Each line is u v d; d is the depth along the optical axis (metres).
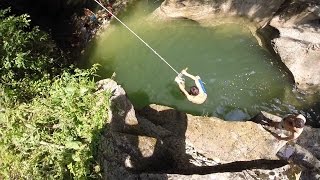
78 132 3.96
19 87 4.26
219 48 6.28
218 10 6.13
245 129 4.64
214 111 5.82
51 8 6.62
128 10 6.79
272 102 5.93
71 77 4.32
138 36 6.22
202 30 6.43
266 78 6.07
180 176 3.89
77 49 6.41
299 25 5.88
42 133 3.89
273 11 6.01
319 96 5.92
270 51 6.18
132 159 3.94
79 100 4.16
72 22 6.69
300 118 4.56
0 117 3.95
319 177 4.54
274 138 4.63
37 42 4.99
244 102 5.92
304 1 5.79
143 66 6.16
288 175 4.14
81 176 3.66
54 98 4.10
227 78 6.08
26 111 4.00
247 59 6.19
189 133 4.56
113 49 6.35
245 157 4.44
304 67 5.80
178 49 6.30
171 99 5.87
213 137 4.55
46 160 3.77
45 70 4.69
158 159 4.14
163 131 4.47
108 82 4.51
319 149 5.09
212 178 3.97
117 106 4.28
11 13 6.04
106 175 3.74
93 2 6.88
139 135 4.18
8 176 3.67
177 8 6.18
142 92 5.93
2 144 3.81
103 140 3.93
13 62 4.39
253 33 6.34
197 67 6.14
